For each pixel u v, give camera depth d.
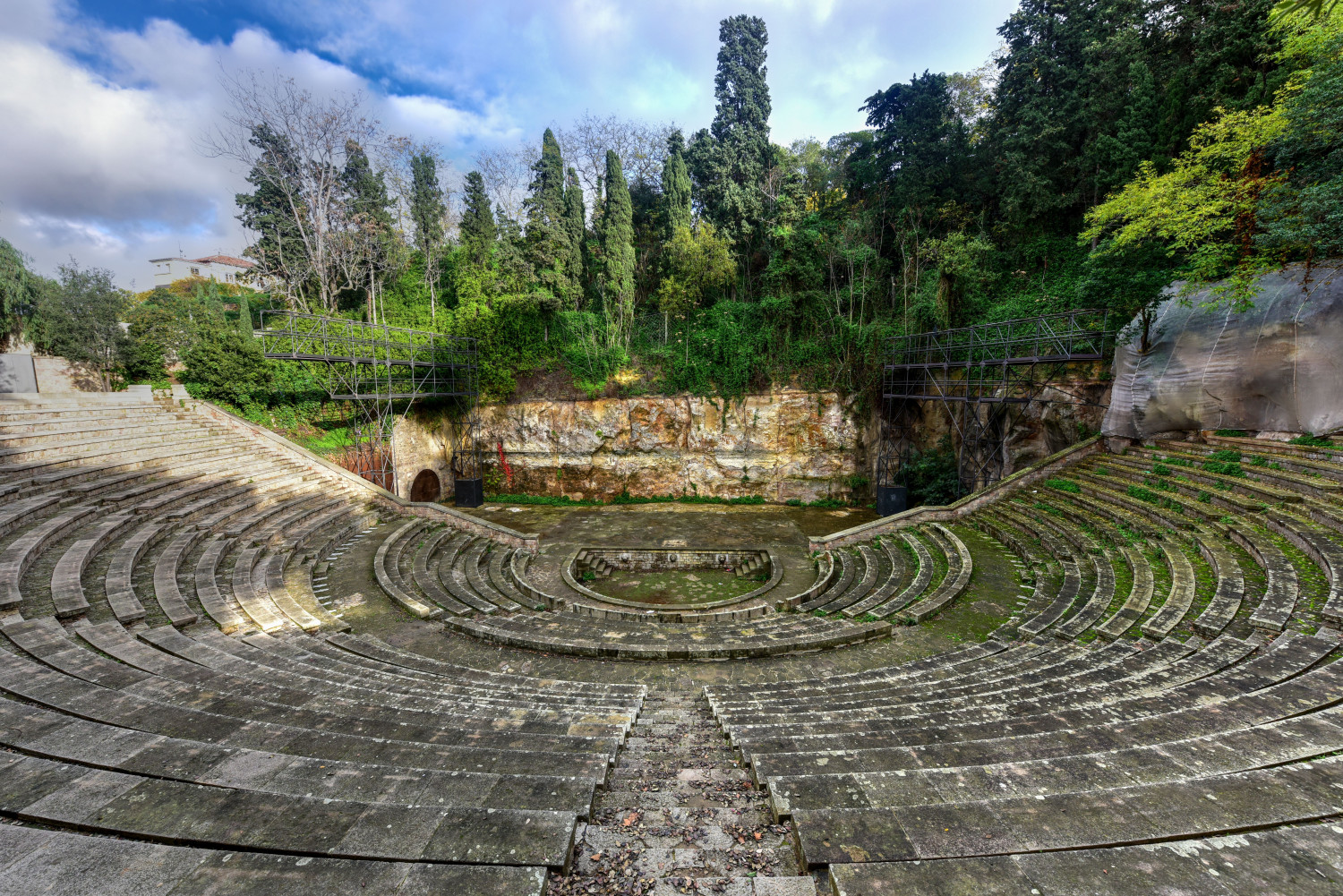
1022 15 28.33
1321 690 5.86
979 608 13.78
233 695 6.27
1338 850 3.10
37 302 31.12
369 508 21.30
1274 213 13.39
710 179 35.25
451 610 13.84
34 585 10.07
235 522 16.50
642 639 12.19
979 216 29.48
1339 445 14.05
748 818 4.23
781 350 29.25
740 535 23.17
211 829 3.40
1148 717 5.52
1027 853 3.23
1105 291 17.97
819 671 10.86
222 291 46.44
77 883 2.86
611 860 3.63
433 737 5.78
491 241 35.16
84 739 4.64
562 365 31.09
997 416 24.22
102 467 15.98
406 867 3.11
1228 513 13.41
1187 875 2.95
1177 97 22.20
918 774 4.36
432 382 28.39
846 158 41.62
